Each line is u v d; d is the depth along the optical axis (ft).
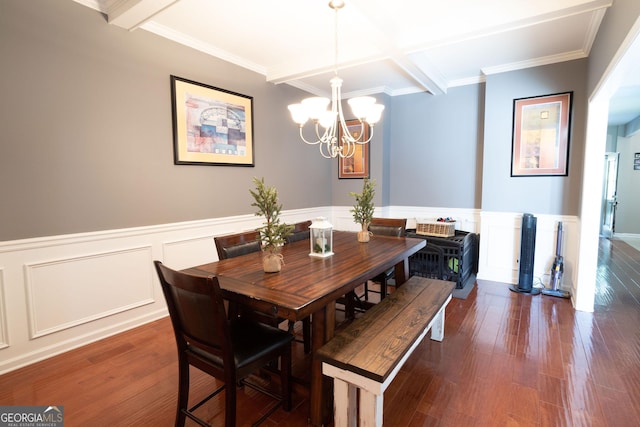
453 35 8.55
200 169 10.39
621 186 22.06
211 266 6.46
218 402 6.00
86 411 5.75
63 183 7.47
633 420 5.40
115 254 8.51
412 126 14.87
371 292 11.80
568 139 11.19
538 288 11.84
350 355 4.84
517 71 11.81
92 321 8.16
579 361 7.16
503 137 12.26
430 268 12.47
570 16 8.25
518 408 5.73
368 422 4.64
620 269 14.57
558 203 11.53
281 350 5.41
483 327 8.89
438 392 6.19
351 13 7.52
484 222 12.89
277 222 6.21
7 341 6.85
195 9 8.06
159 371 6.96
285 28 9.12
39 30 6.94
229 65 11.07
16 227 6.84
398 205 15.56
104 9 7.91
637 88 12.92
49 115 7.16
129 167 8.63
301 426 5.44
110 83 8.14
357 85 14.25
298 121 7.56
